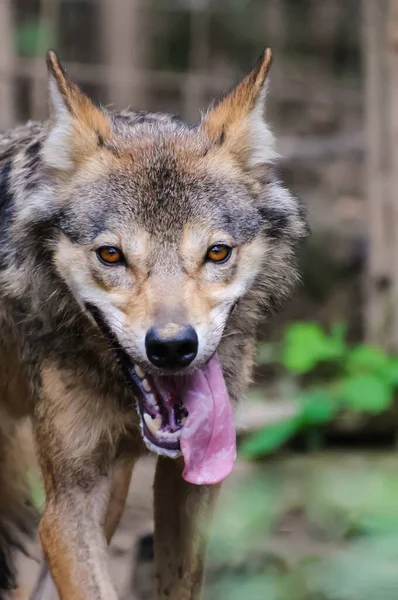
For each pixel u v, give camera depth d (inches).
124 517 507.5
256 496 436.8
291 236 354.9
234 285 325.4
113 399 342.0
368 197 644.7
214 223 321.4
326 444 574.9
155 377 320.5
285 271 358.0
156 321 301.6
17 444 424.8
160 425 317.7
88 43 1085.8
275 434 547.2
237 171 338.3
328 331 758.5
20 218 340.2
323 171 882.1
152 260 314.2
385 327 624.1
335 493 418.9
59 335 341.7
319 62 1147.9
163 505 364.2
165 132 345.4
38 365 349.1
